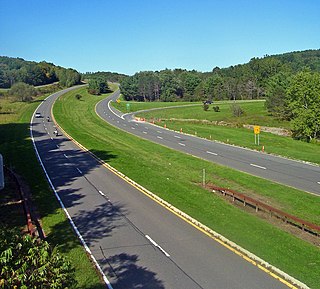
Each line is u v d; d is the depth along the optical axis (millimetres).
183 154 40906
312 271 13508
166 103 119875
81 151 40875
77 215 19844
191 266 13898
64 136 53188
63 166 32750
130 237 16781
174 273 13367
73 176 28938
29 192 24047
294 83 59219
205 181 29797
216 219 19047
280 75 95750
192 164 36031
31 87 123938
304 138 57594
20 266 7145
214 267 13789
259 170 33844
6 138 49969
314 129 56594
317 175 32219
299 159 39344
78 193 24125
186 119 81688
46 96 128125
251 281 12727
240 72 164875
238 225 18203
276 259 14383
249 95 132125
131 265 14023
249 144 48531
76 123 69438
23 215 19469
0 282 6719
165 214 20000
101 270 13648
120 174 29531
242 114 86312
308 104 57531
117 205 21609
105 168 31969
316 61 195125
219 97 134000
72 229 17797
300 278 12891
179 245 15867
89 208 21031
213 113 90562
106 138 51688
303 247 15883
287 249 15477
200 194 24000
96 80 155000
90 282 12695
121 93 150625
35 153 39406
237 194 23484
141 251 15273
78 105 105812
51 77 192125
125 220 19078
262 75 143125
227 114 88125
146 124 71062
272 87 92875
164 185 25969
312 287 12297
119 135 55250
